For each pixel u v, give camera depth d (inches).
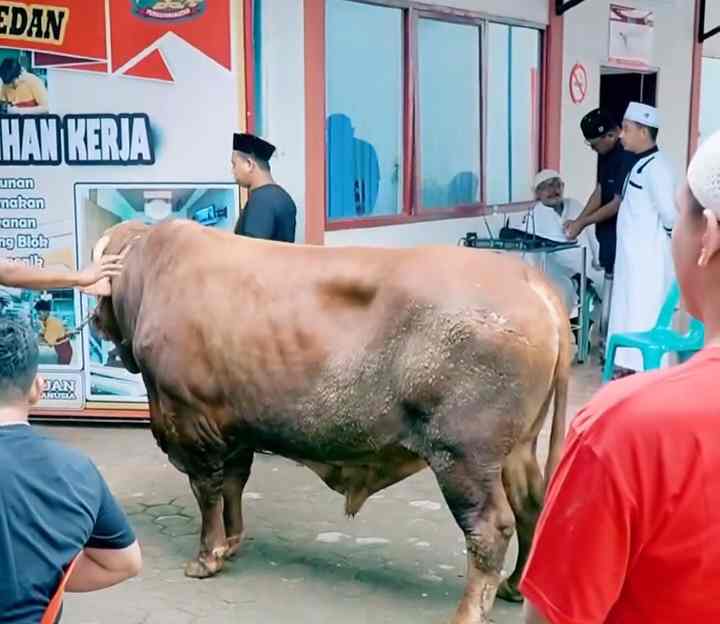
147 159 233.5
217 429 153.3
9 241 239.6
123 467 216.1
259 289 145.9
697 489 53.4
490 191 346.9
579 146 394.6
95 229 237.6
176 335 151.4
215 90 229.9
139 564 88.0
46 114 234.2
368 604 150.7
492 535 132.8
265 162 215.0
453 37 320.2
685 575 54.7
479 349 129.2
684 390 54.4
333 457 144.7
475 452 131.0
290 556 168.9
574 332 324.2
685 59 470.3
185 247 154.9
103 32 229.9
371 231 290.2
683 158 478.3
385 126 297.7
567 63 380.5
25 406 82.0
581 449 55.5
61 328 242.4
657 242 263.4
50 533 77.0
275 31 243.0
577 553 55.2
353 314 139.8
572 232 320.8
